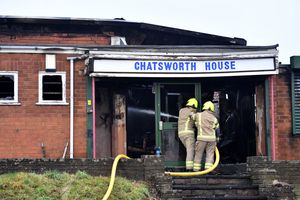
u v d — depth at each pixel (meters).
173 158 16.27
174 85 16.50
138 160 13.53
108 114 16.62
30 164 13.70
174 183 13.92
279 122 16.88
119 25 19.69
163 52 15.56
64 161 13.77
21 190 11.98
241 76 15.93
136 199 12.29
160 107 16.39
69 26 19.59
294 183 13.98
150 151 16.56
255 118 16.80
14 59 15.75
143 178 13.37
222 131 17.38
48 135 15.71
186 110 15.70
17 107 15.68
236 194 13.52
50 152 15.67
